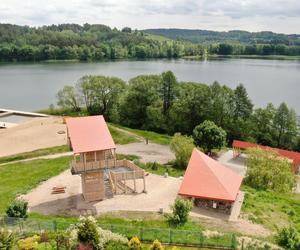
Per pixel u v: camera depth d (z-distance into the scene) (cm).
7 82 16250
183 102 9188
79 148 4147
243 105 9106
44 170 5612
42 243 3036
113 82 10625
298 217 4106
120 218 3828
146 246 3117
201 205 4231
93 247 2809
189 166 4553
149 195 4553
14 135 7994
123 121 10094
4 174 5531
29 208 4200
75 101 10800
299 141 8938
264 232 3616
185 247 3161
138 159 6372
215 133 6900
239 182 4531
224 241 3200
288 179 5359
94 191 4381
